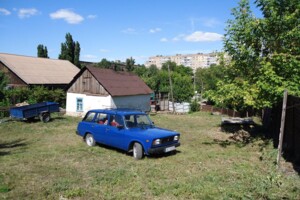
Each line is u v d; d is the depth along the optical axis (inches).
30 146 454.3
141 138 357.1
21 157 371.6
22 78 1231.5
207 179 277.4
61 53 2023.9
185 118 910.4
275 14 420.5
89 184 265.1
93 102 916.0
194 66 4399.6
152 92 1107.9
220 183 265.9
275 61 414.9
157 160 355.6
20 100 1043.9
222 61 497.0
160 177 284.7
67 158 367.6
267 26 439.5
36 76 1314.0
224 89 455.5
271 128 546.3
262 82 411.5
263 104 415.2
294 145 362.6
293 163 329.4
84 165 334.0
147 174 294.0
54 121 761.6
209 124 755.4
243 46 447.2
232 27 464.4
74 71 1614.2
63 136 546.0
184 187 251.9
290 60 397.1
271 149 402.9
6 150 426.3
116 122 400.8
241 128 653.9
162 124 753.6
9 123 711.7
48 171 308.8
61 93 1141.1
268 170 309.0
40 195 239.5
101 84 892.0
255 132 586.9
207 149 434.3
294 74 403.9
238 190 245.1
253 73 458.0
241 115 1015.0
